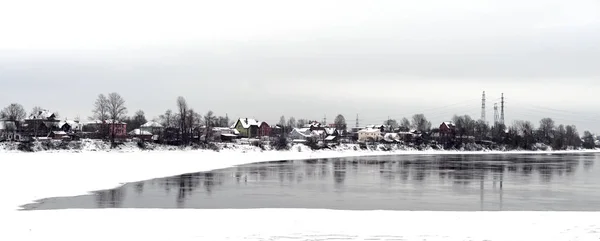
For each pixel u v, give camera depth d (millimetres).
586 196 48719
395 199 45219
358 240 25172
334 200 44219
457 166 96312
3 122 156750
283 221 29500
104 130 148500
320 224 28734
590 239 25547
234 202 42250
